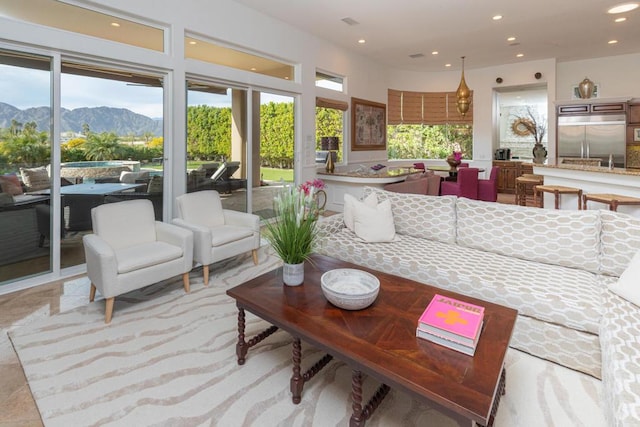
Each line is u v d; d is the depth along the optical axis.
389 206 3.30
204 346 2.26
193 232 3.29
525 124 9.50
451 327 1.51
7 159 3.08
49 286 3.20
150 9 3.86
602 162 7.29
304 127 6.15
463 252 2.84
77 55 3.38
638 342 1.55
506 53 7.32
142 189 4.07
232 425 1.62
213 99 4.79
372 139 8.16
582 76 7.89
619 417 1.20
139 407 1.73
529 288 2.15
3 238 3.10
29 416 1.66
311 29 5.84
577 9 5.02
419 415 1.71
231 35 4.74
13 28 2.94
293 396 1.77
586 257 2.43
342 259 3.08
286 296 1.98
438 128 9.40
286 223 2.10
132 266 2.64
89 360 2.10
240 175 5.24
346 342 1.53
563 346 2.00
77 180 3.55
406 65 8.40
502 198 8.30
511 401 1.77
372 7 4.97
